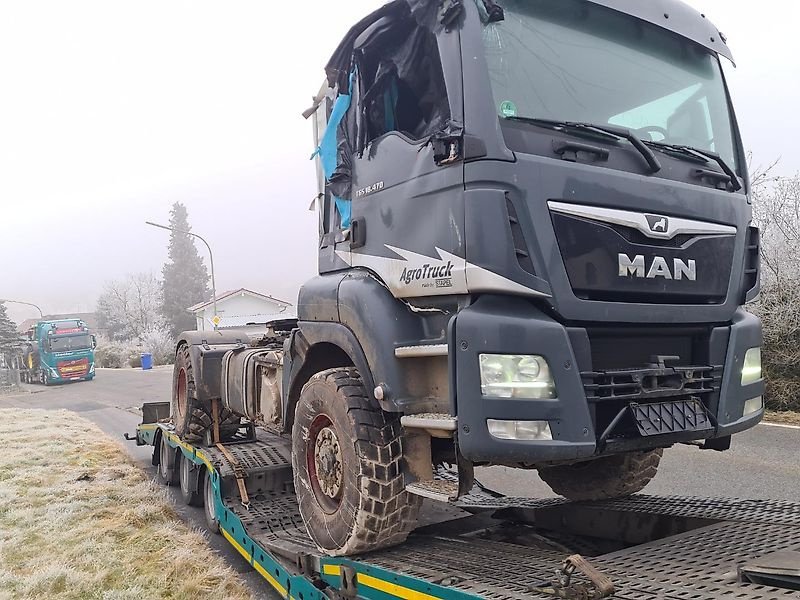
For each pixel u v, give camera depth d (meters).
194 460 6.55
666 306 3.26
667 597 2.33
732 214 3.65
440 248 3.14
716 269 3.51
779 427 9.49
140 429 9.28
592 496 4.49
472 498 4.95
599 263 3.07
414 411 3.32
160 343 50.00
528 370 2.86
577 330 2.99
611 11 3.62
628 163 3.30
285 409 4.59
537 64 3.26
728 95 4.14
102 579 4.95
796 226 11.88
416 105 3.54
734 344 3.51
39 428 13.36
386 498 3.41
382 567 3.21
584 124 3.20
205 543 5.74
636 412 3.05
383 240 3.60
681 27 3.88
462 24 3.12
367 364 3.59
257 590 4.73
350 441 3.52
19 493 7.55
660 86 3.73
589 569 2.52
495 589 2.66
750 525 3.39
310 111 4.80
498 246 2.88
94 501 7.11
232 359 6.41
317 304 4.13
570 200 3.03
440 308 3.23
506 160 2.93
